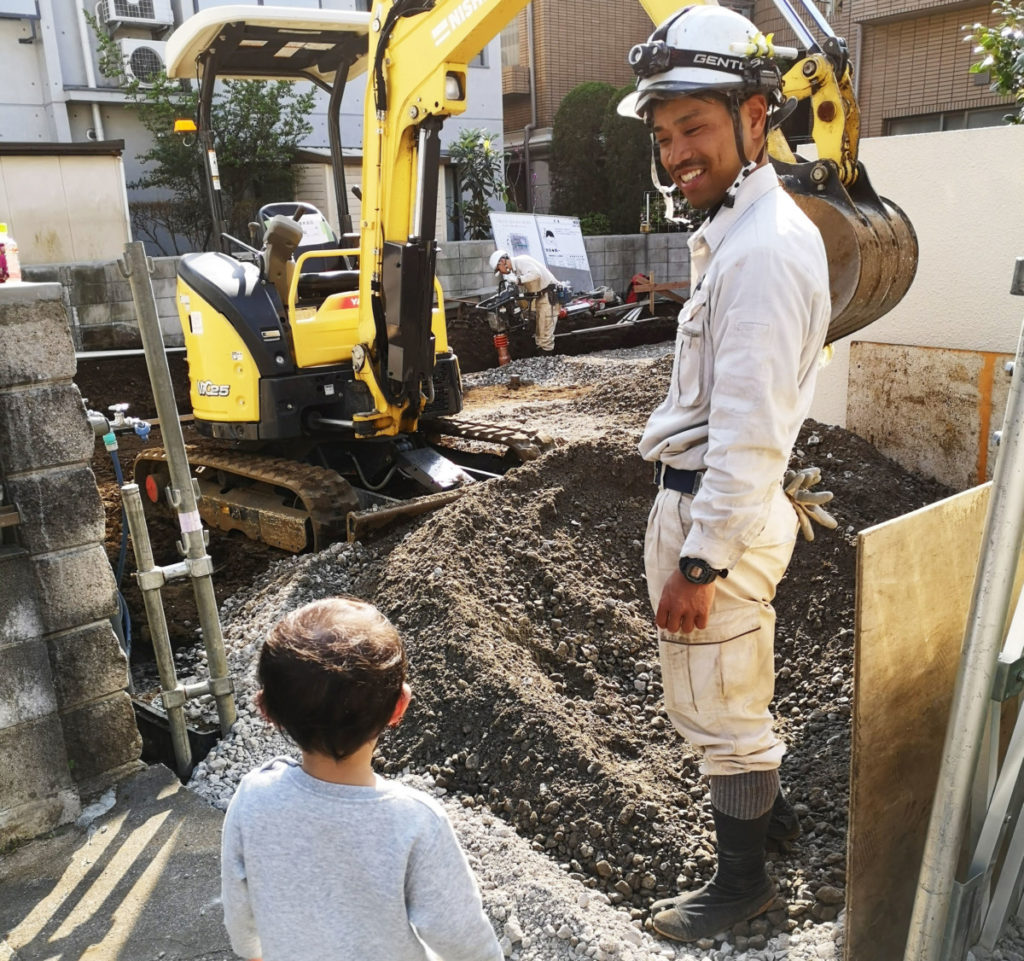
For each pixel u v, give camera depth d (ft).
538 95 64.13
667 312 49.11
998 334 14.88
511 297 39.50
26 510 8.88
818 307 6.52
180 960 7.53
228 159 44.91
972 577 6.37
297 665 4.46
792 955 7.05
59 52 45.32
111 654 9.64
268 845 4.59
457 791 9.70
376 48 17.17
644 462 15.69
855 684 5.71
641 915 7.88
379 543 15.69
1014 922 7.02
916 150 15.40
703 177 6.74
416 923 4.61
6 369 8.62
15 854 8.86
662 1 13.04
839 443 16.40
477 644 11.04
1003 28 18.98
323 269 22.79
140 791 9.75
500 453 21.34
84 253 37.78
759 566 6.93
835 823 8.65
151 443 30.14
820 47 10.16
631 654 11.77
